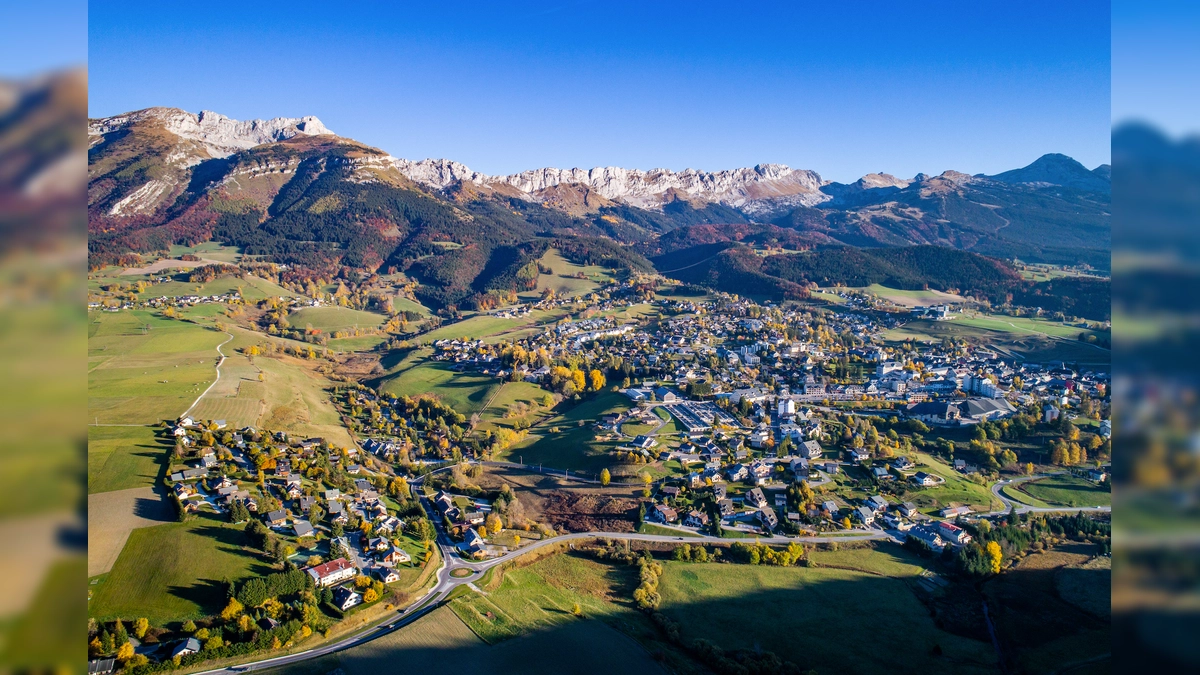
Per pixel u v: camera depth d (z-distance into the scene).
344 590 126.19
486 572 144.75
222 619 114.06
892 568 148.38
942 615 130.88
